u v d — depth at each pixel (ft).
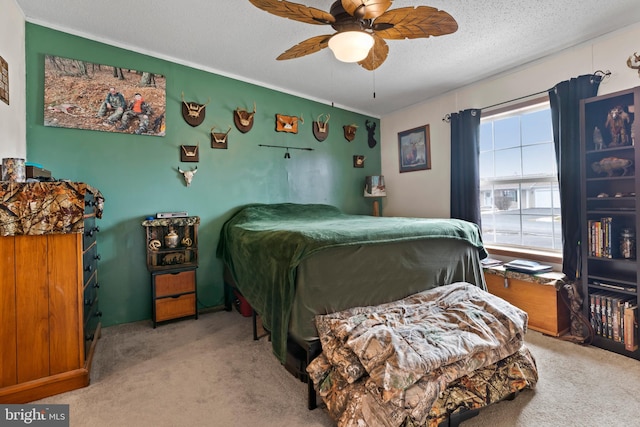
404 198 14.39
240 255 8.75
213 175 11.04
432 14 5.40
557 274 8.64
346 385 5.01
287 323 5.79
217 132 11.09
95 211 8.07
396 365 4.58
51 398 5.82
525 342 7.91
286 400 5.80
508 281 9.21
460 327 5.72
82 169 8.98
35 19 8.20
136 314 9.83
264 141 12.12
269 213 11.41
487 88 11.03
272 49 9.54
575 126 8.43
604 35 8.16
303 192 13.14
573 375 6.37
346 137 14.34
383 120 15.46
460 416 4.92
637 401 5.51
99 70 9.09
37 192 5.63
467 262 8.21
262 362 7.22
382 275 6.63
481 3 6.95
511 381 5.52
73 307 6.11
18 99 7.68
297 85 12.11
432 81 11.41
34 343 5.80
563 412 5.26
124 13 7.86
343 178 14.34
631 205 7.66
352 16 5.40
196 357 7.47
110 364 7.14
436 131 12.88
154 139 10.02
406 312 6.14
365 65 7.41
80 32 8.76
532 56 9.45
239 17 7.94
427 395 4.63
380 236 6.64
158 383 6.36
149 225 9.32
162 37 8.95
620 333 7.25
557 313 8.15
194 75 10.61
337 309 6.06
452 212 11.74
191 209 10.67
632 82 7.70
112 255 9.45
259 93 11.94
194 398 5.86
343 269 6.16
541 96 9.52
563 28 7.94
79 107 8.86
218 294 11.20
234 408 5.57
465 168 11.25
